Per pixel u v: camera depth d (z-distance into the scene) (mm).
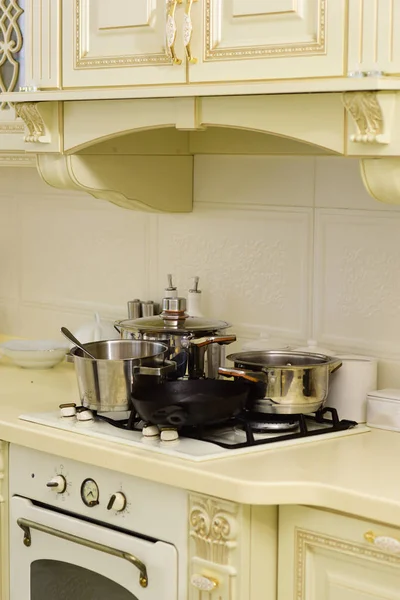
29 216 3352
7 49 2785
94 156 2609
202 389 2225
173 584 2070
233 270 2773
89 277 3182
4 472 2414
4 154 2846
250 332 2746
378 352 2480
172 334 2398
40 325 3359
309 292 2607
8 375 2938
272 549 2025
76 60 2430
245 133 2688
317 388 2230
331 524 1938
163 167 2773
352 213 2506
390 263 2441
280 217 2656
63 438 2234
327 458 2076
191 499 2035
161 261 2955
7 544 2436
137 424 2314
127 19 2318
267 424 2279
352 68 1970
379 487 1886
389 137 1938
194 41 2193
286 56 2059
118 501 2150
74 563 2262
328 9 1992
